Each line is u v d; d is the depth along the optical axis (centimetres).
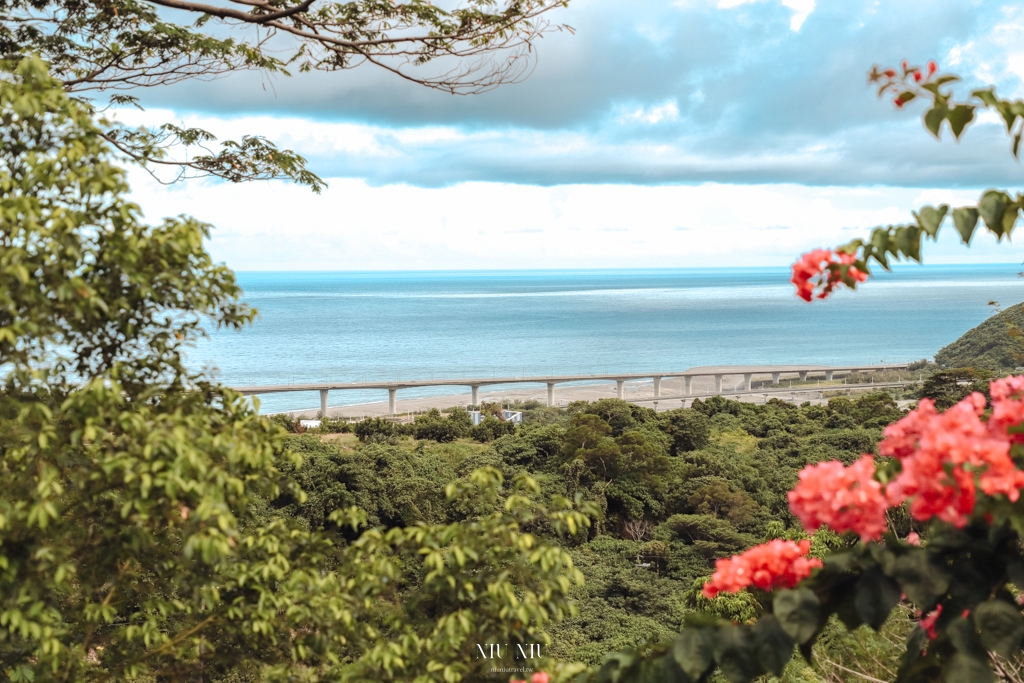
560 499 416
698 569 2612
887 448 233
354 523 457
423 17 805
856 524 212
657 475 3153
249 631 427
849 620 243
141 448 371
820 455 3625
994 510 205
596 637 2075
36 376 380
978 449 197
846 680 897
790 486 3262
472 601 404
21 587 385
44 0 797
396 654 381
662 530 2914
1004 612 220
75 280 367
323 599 415
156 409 431
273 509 2166
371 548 421
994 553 233
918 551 234
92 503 416
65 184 387
